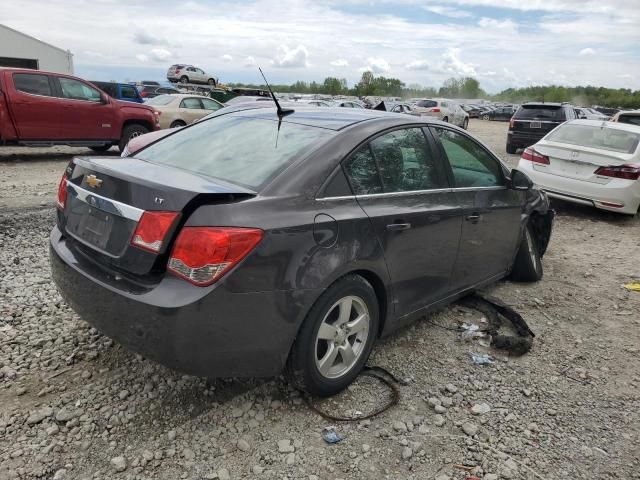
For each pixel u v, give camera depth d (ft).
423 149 11.87
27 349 10.97
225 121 12.19
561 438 9.45
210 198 8.04
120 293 8.20
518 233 15.23
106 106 39.42
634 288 17.26
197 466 8.15
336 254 9.14
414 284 11.37
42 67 130.52
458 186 12.64
